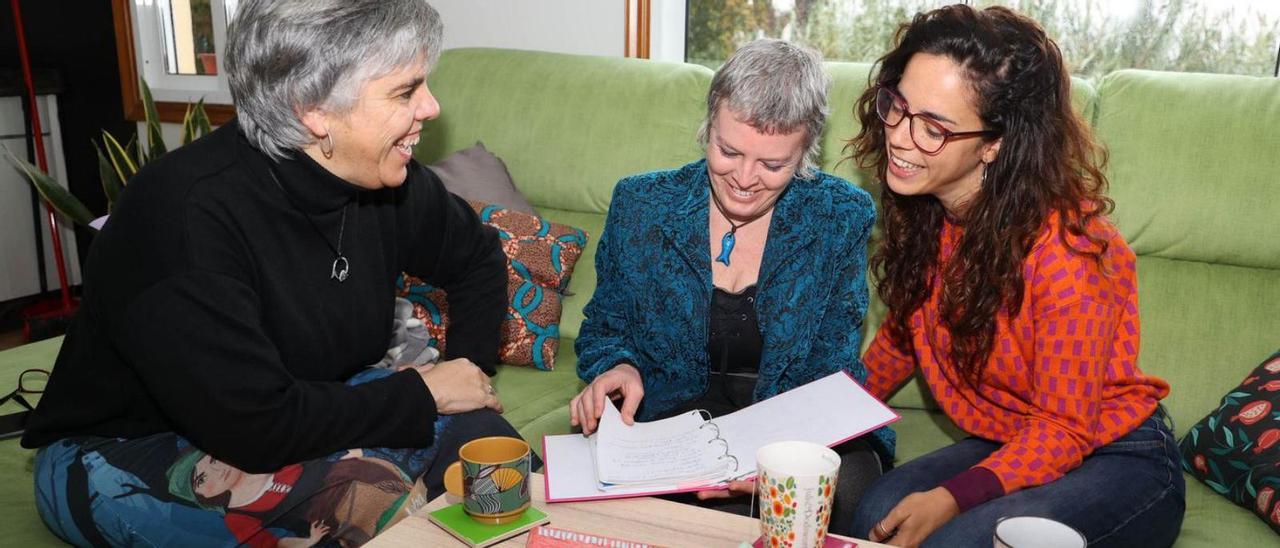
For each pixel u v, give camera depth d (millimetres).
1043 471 1380
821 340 1630
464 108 2482
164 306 1214
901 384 1941
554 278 2258
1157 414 1564
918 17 1428
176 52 3648
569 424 1882
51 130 3736
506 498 1123
